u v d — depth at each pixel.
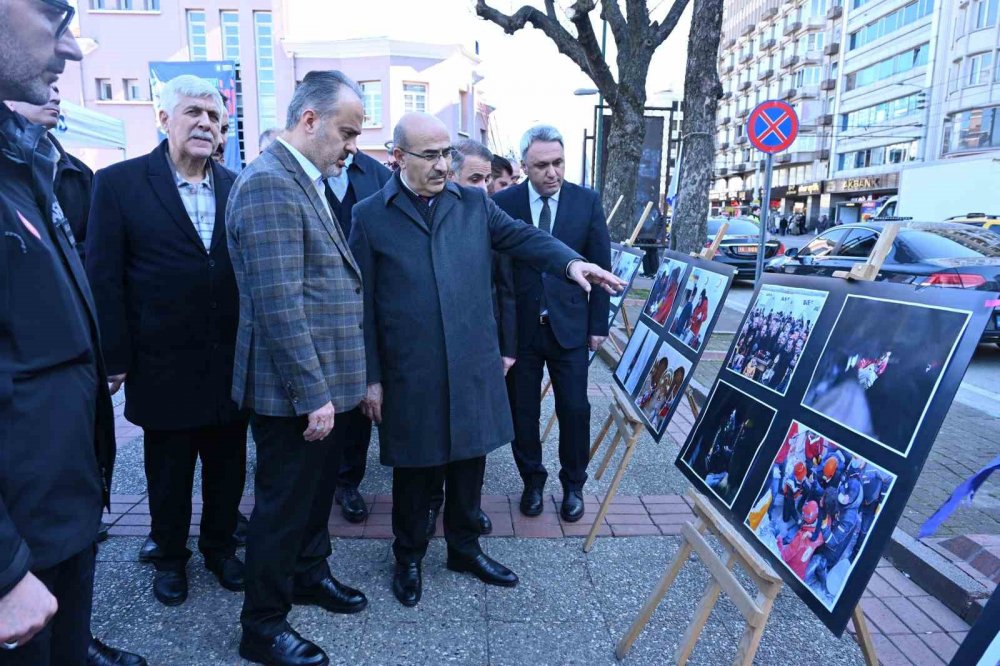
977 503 3.36
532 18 10.56
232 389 2.17
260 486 2.12
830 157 56.44
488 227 2.61
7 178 1.23
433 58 24.14
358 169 3.41
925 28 43.41
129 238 2.34
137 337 2.38
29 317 1.19
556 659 2.24
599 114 14.68
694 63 9.73
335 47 23.45
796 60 59.34
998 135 38.41
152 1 23.05
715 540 3.03
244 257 1.95
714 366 6.53
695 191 9.97
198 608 2.47
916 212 19.09
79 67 23.06
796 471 1.81
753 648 1.77
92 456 1.36
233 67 18.16
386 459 2.47
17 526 1.18
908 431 1.50
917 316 1.60
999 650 1.33
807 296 2.06
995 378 6.40
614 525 3.16
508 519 3.22
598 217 3.23
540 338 3.15
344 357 2.14
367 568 2.79
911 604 2.54
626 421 3.31
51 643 1.42
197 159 2.40
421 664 2.20
